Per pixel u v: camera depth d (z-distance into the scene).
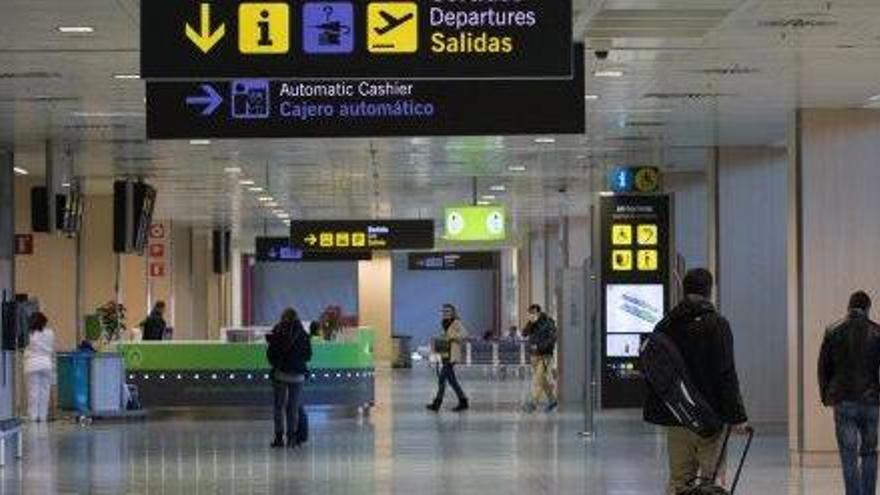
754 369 31.08
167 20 12.45
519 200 46.78
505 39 12.45
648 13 16.55
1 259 29.44
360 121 15.96
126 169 34.72
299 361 27.06
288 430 27.06
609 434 28.78
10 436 24.94
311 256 45.00
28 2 15.49
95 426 32.50
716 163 31.16
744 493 19.70
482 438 28.05
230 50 12.48
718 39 18.19
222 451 25.98
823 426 24.03
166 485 20.52
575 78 16.14
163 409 35.44
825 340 17.12
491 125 16.03
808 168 24.55
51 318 38.34
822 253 24.52
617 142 30.12
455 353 36.34
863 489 17.00
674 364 12.87
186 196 44.06
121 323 40.25
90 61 19.39
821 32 17.72
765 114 25.55
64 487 20.33
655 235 32.53
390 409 37.16
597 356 31.67
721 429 13.12
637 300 32.44
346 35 12.48
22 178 36.34
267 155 31.92
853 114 24.58
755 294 31.09
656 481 20.61
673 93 22.97
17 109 24.00
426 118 15.97
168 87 15.99
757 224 31.11
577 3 15.98
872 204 24.56
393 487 20.03
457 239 42.34
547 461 23.53
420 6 12.48
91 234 42.22
